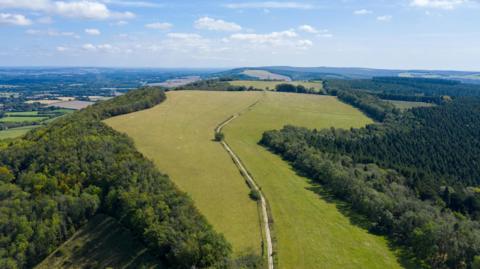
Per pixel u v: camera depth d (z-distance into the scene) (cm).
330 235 7056
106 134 9994
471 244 6288
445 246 6347
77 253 6378
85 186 7581
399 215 7606
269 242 6675
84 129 9962
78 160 8031
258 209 7875
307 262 6138
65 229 6656
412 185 9725
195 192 8331
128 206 6625
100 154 8225
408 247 6850
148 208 6381
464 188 10075
